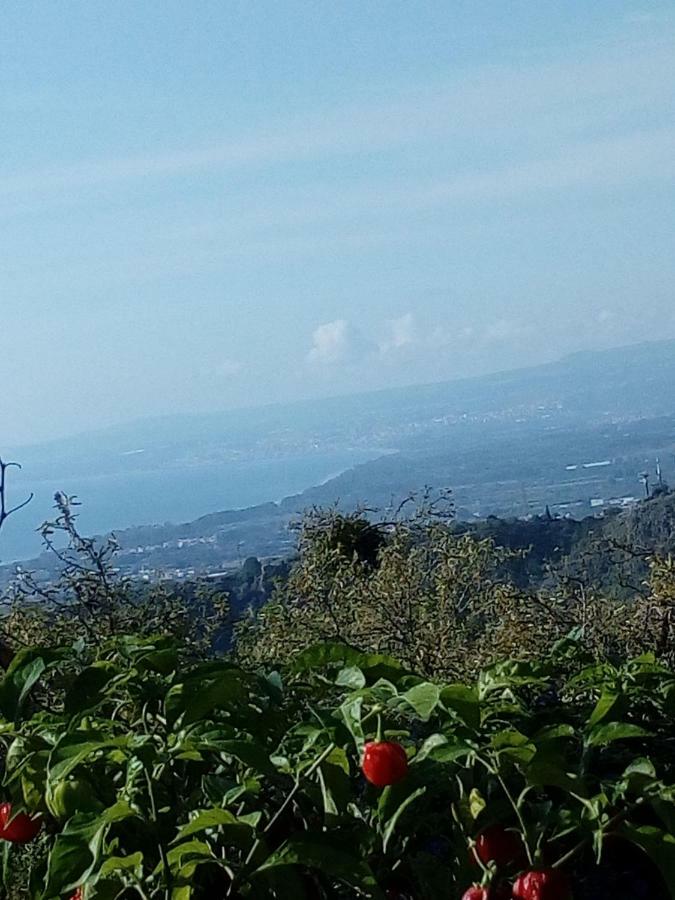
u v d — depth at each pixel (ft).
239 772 8.74
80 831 7.66
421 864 8.13
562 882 7.71
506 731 7.99
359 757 8.33
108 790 8.68
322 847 7.58
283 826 8.54
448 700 8.34
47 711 10.81
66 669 11.39
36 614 17.92
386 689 8.48
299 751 8.46
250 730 8.99
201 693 8.61
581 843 7.98
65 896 8.50
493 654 17.33
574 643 11.18
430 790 8.29
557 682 11.46
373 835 7.97
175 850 7.64
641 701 9.96
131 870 7.82
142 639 10.33
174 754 8.13
